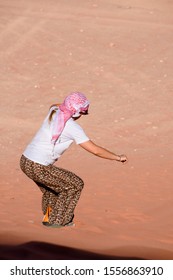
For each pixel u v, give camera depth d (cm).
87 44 4362
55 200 1403
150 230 1465
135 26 4778
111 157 1334
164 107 3322
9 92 3553
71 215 1389
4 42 4366
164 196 1897
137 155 2580
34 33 4547
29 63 4012
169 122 3105
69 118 1340
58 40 4419
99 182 2097
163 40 4450
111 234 1369
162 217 1623
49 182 1362
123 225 1505
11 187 1994
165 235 1418
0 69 3903
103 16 5031
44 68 3934
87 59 4088
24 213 1563
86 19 4928
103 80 3750
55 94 3544
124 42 4406
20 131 2980
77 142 1333
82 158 2520
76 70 3903
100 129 2994
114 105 3356
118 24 4822
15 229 1287
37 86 3644
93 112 3244
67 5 5316
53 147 1339
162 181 2130
